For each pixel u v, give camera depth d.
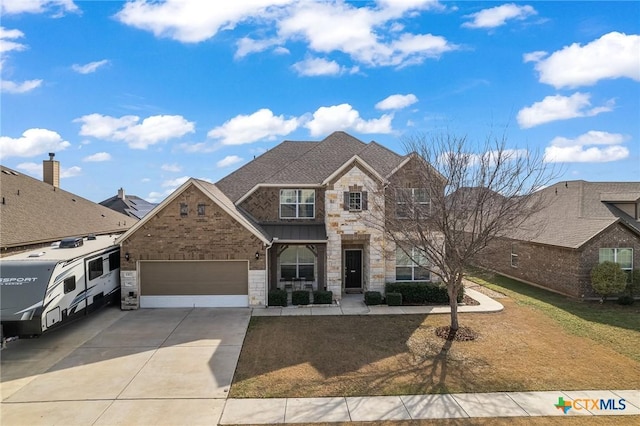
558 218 24.41
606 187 27.09
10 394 10.23
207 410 9.42
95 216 28.05
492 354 12.83
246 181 25.75
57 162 29.08
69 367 11.87
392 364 12.08
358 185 19.97
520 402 9.77
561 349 13.23
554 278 21.75
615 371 11.51
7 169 24.00
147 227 18.31
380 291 20.03
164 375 11.32
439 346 13.55
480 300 19.86
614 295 20.02
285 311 17.94
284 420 8.98
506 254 26.44
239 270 18.73
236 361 12.30
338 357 12.62
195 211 18.41
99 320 16.53
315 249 21.55
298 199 22.20
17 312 12.72
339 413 9.27
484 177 14.53
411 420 8.98
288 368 11.80
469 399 9.92
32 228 19.64
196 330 15.24
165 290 18.58
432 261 15.91
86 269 15.83
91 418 9.09
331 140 26.05
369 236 20.05
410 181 17.03
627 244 20.11
